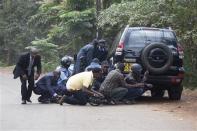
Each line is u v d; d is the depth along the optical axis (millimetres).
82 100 18344
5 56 58062
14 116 15562
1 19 55438
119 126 13648
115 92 18531
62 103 18484
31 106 18109
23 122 14383
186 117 15352
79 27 35500
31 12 54688
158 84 19312
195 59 25406
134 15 26031
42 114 15930
